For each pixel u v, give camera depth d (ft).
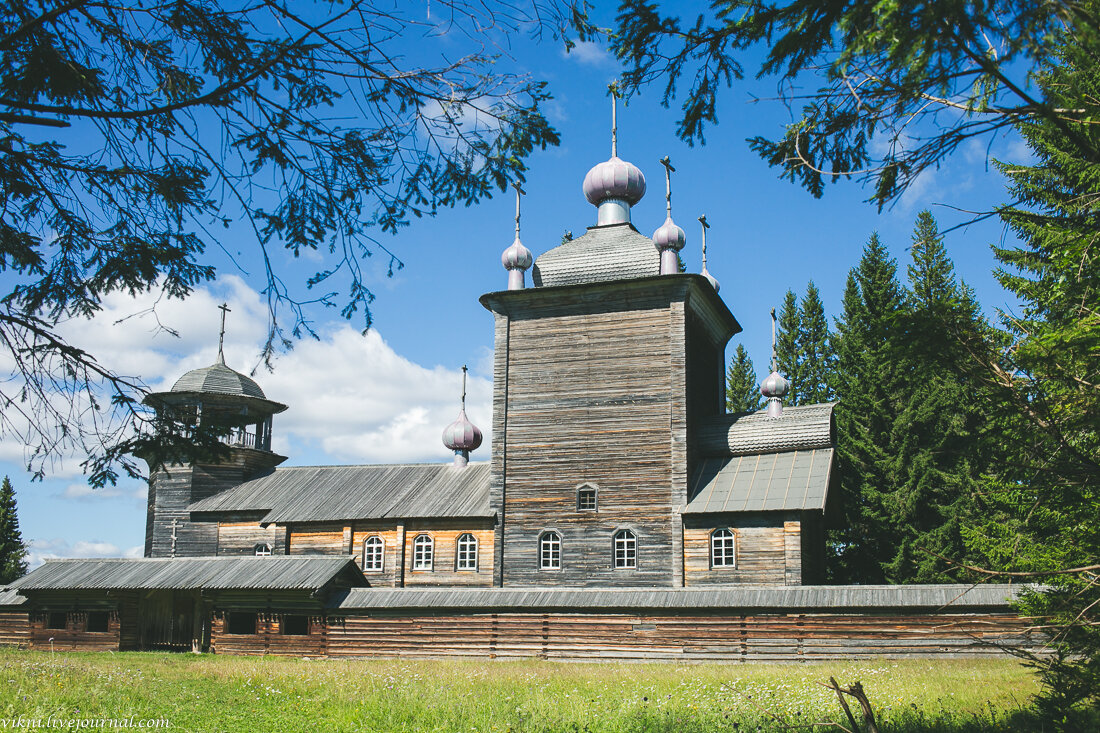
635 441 127.24
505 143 32.40
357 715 57.41
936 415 155.84
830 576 164.76
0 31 29.55
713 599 106.22
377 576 139.64
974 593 93.91
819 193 29.94
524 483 131.23
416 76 30.66
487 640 114.52
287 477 161.27
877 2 21.97
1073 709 38.96
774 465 124.67
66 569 141.79
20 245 32.68
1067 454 30.68
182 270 34.14
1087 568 28.45
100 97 31.01
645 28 28.43
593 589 114.52
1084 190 47.57
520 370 135.44
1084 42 21.07
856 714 51.65
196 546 157.79
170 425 32.86
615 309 132.98
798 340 205.05
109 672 80.53
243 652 124.98
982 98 24.00
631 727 50.11
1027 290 41.45
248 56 30.25
